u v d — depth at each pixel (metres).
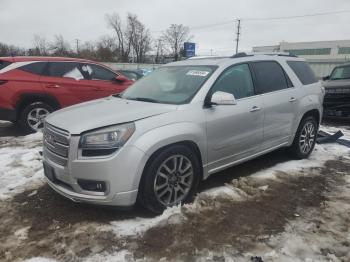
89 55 70.81
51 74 7.72
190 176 4.01
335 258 3.11
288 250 3.21
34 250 3.21
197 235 3.44
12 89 7.24
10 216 3.81
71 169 3.52
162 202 3.79
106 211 3.89
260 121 4.78
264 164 5.51
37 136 7.34
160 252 3.18
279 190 4.52
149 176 3.59
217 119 4.17
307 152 5.89
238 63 4.72
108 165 3.41
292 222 3.71
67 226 3.60
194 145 4.00
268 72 5.13
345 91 9.44
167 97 4.29
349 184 4.78
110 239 3.37
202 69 4.55
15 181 4.77
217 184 4.66
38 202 4.13
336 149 6.51
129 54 81.12
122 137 3.47
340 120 10.47
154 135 3.58
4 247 3.25
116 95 5.01
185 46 60.19
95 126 3.51
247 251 3.20
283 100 5.15
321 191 4.52
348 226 3.65
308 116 5.76
